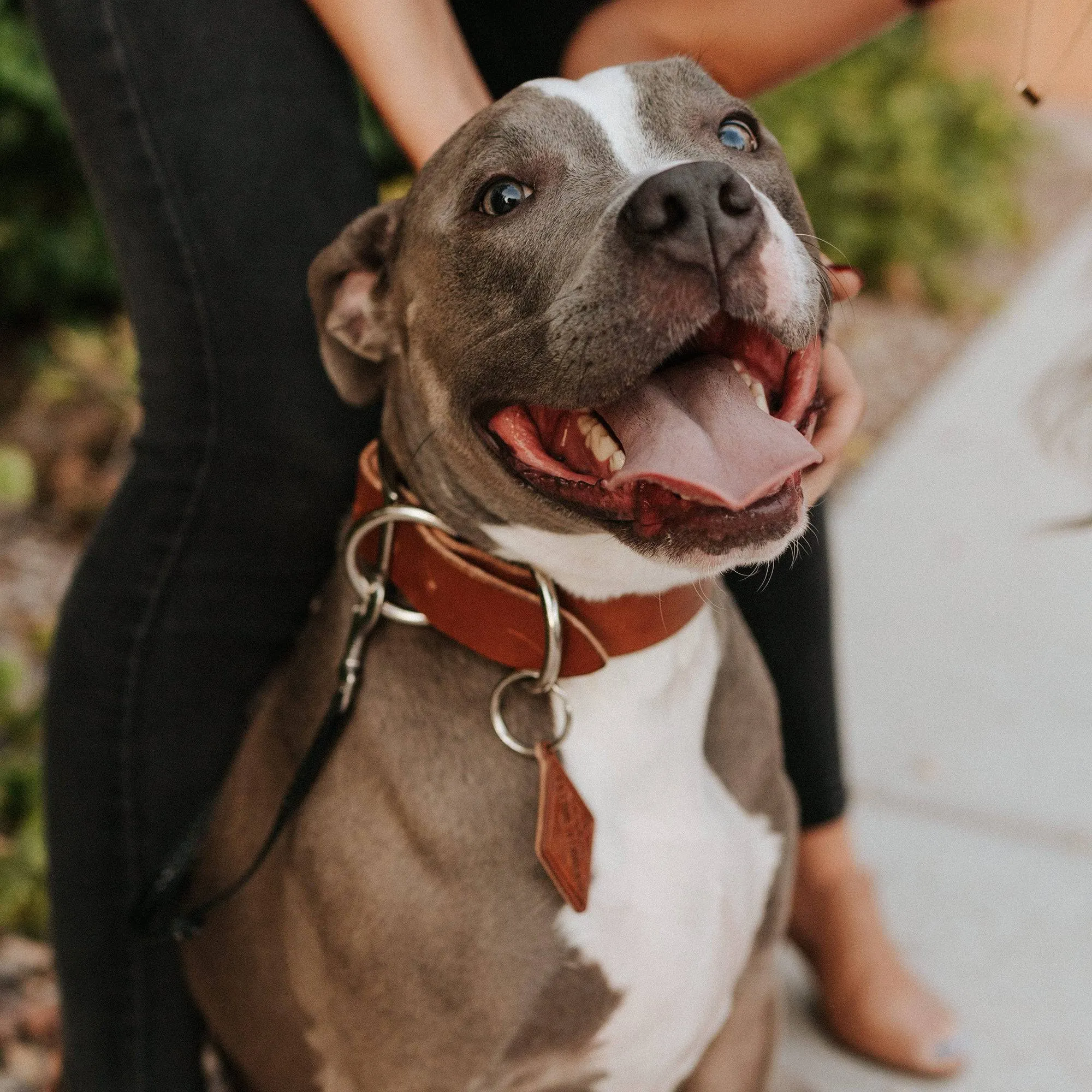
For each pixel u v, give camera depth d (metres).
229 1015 2.21
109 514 2.20
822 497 2.20
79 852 2.25
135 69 2.07
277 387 2.15
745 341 1.75
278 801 2.06
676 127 1.85
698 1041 2.03
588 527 1.74
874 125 6.44
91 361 4.81
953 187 6.54
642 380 1.66
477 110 2.14
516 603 1.87
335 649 2.04
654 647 1.89
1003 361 5.50
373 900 1.86
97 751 2.22
